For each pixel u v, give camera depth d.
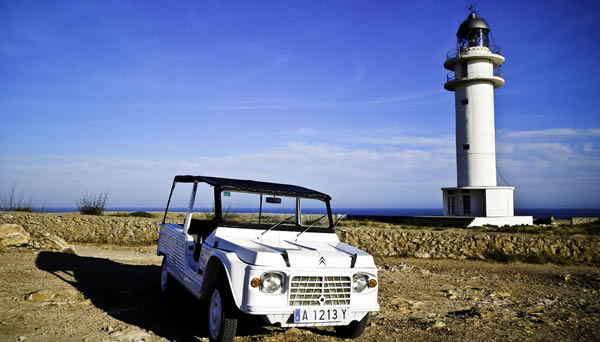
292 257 4.78
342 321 4.93
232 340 4.70
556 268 16.05
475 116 40.50
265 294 4.52
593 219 43.00
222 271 5.01
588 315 7.52
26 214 21.14
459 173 41.47
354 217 45.75
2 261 9.98
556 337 5.98
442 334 5.96
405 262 17.38
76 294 7.38
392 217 41.62
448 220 36.78
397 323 6.58
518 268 15.95
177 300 7.57
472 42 41.69
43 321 5.68
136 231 21.12
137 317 6.26
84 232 21.05
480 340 5.71
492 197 38.62
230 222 5.86
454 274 13.85
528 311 7.81
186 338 5.34
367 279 5.18
